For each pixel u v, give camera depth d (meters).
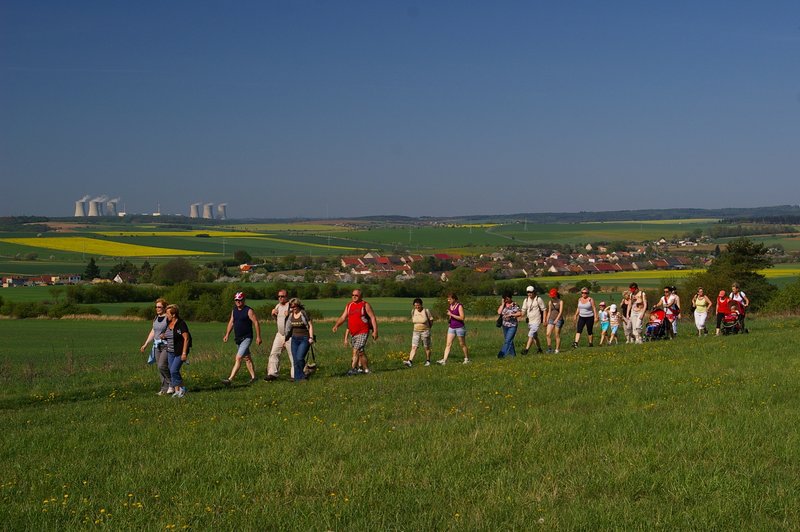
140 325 63.19
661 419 11.36
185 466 9.80
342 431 11.44
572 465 9.12
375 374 19.47
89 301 82.81
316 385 17.45
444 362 21.66
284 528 7.35
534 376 17.23
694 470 8.61
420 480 8.73
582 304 26.20
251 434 11.70
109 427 13.20
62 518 7.93
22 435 12.65
